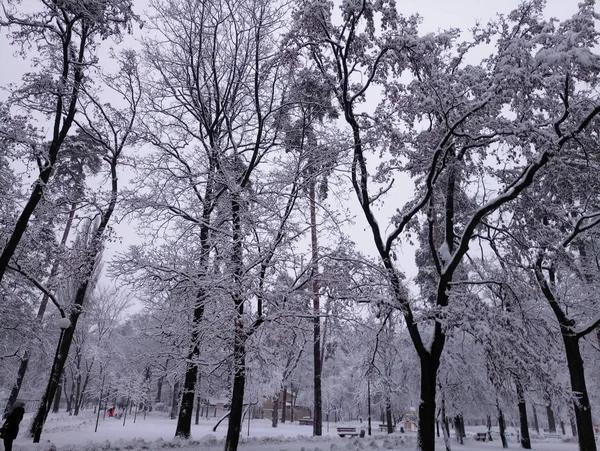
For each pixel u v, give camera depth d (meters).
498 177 12.46
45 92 12.98
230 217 12.46
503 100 10.17
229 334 10.48
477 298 11.09
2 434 9.48
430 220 12.94
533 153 9.95
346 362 42.06
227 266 11.16
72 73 13.93
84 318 31.31
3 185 14.50
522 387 11.21
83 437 16.00
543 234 11.99
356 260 11.03
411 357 18.86
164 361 14.45
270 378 13.64
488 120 10.56
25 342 19.06
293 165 12.21
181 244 12.12
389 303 10.78
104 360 32.31
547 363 11.52
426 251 22.89
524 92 9.49
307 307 11.65
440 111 10.94
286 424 38.09
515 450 16.94
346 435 24.88
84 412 39.38
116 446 12.23
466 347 17.62
